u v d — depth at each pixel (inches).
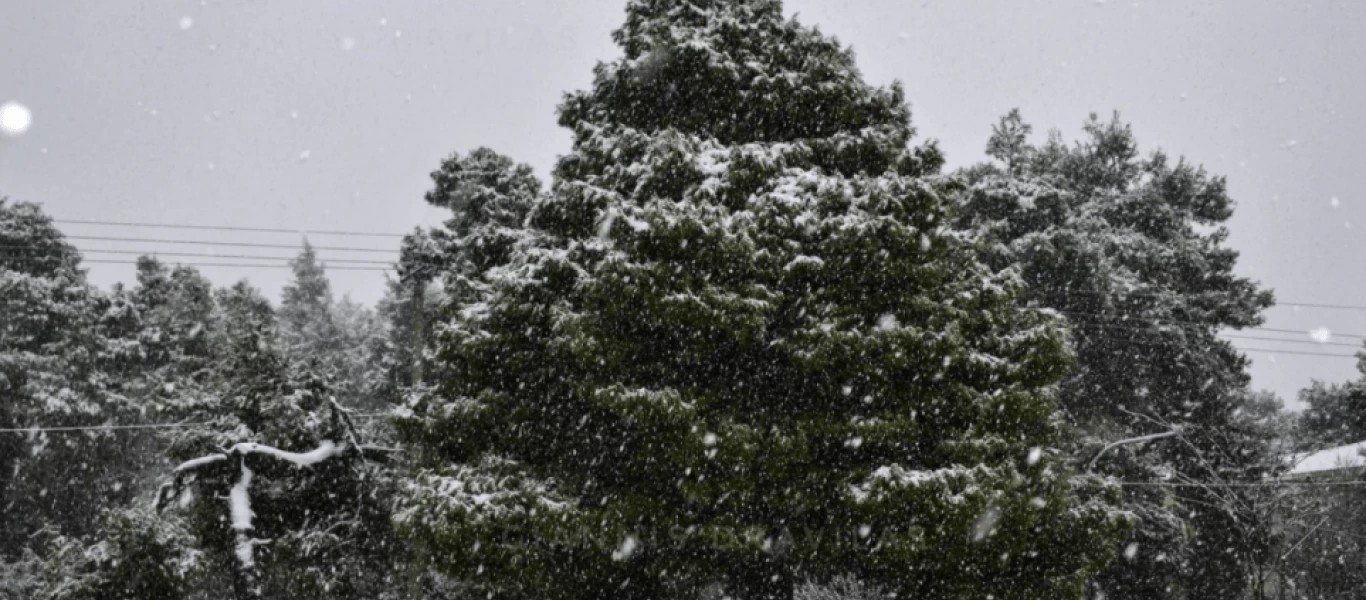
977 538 546.9
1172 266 1195.9
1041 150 1280.8
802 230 577.6
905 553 528.1
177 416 890.7
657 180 611.8
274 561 775.1
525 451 612.1
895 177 583.8
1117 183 1309.1
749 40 679.1
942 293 620.7
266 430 804.6
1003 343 621.9
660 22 680.4
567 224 652.7
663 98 690.8
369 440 928.9
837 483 550.0
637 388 539.2
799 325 567.5
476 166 1014.4
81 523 1317.7
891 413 560.1
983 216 1117.7
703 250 547.2
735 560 588.7
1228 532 1032.8
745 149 607.8
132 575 751.7
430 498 569.6
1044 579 609.9
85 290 1466.5
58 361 1321.4
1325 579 1165.7
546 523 542.9
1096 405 1064.8
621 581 593.6
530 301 597.9
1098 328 1039.0
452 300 723.4
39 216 1512.1
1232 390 1170.6
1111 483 674.8
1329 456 1583.4
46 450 1261.1
